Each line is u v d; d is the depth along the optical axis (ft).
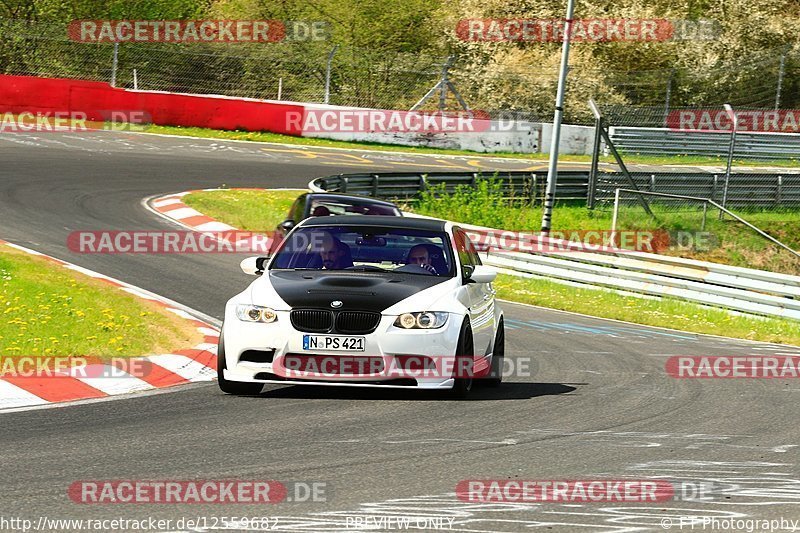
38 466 49.73
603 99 335.67
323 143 274.98
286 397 70.03
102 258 123.65
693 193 243.19
